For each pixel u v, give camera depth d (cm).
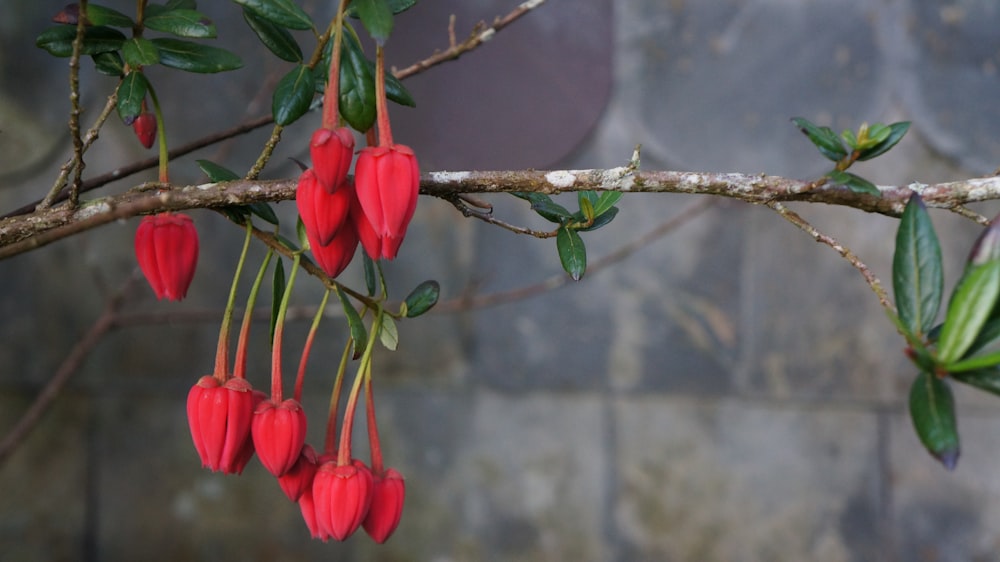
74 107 64
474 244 129
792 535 129
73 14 66
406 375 130
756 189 66
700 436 130
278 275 68
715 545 129
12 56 121
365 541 132
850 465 128
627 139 125
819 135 65
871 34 124
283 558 132
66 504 129
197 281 127
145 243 66
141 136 73
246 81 121
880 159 124
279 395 65
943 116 123
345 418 66
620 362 130
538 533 131
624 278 129
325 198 62
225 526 131
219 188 64
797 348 128
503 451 131
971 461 127
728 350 129
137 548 130
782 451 129
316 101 73
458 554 131
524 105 123
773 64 125
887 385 127
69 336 127
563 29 124
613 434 131
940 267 61
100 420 129
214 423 64
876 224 127
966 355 59
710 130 125
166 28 67
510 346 131
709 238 129
